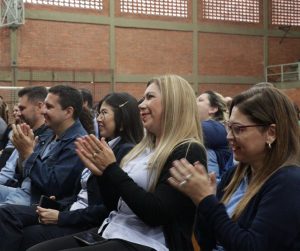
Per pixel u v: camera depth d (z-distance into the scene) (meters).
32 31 14.51
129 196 2.13
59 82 14.93
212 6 17.56
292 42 19.11
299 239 1.68
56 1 14.84
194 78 17.27
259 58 18.58
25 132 3.37
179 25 16.94
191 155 2.23
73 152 3.32
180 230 2.21
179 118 2.33
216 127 3.92
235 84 18.12
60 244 2.44
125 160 2.51
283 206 1.68
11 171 4.02
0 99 6.76
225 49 17.89
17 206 3.05
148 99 2.40
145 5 16.31
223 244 1.70
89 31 15.40
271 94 1.82
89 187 2.96
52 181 3.25
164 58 16.72
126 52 16.08
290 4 19.00
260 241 1.66
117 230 2.31
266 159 1.83
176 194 2.16
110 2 15.70
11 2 13.85
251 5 18.33
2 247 2.88
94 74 15.51
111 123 3.12
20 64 14.34
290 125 1.81
